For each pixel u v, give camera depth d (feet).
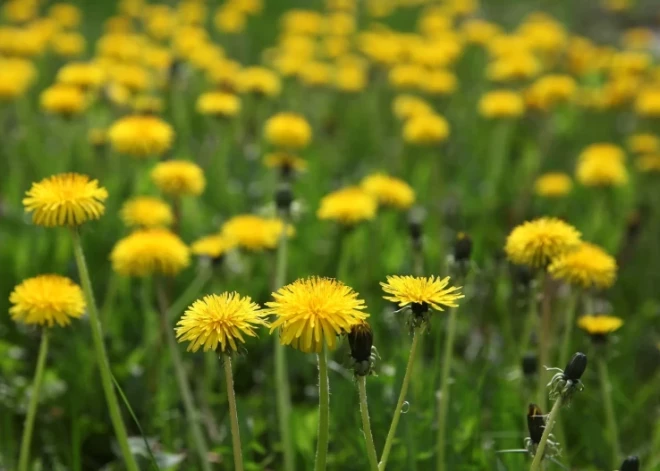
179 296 4.87
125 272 4.10
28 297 3.81
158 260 4.08
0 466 4.08
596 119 7.95
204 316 3.49
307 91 8.14
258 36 11.36
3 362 4.42
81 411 4.33
